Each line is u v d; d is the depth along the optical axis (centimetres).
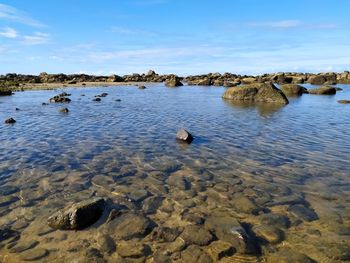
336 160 1302
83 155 1345
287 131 1900
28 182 1037
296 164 1248
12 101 3697
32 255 655
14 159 1278
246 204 892
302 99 4131
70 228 757
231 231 734
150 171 1159
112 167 1197
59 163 1234
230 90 4034
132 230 752
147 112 2734
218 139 1669
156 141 1611
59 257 650
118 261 639
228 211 850
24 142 1566
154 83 9681
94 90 5944
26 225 773
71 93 5069
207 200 919
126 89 6372
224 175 1123
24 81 9050
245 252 664
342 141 1639
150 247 687
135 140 1628
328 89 4931
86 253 664
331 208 869
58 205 878
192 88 6844
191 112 2750
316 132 1875
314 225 777
